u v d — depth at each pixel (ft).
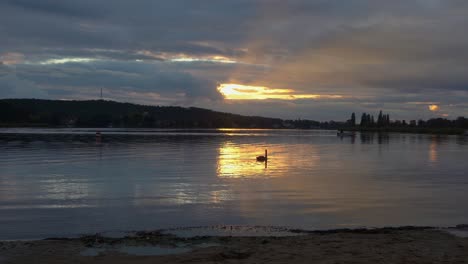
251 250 40.09
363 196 77.61
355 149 256.11
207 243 43.45
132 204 67.56
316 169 130.72
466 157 191.01
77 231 50.52
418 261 36.42
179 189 84.07
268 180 100.68
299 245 41.98
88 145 253.44
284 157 185.06
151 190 82.43
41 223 54.34
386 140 430.20
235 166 137.39
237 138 437.99
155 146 253.85
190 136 461.37
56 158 159.12
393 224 55.52
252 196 76.43
